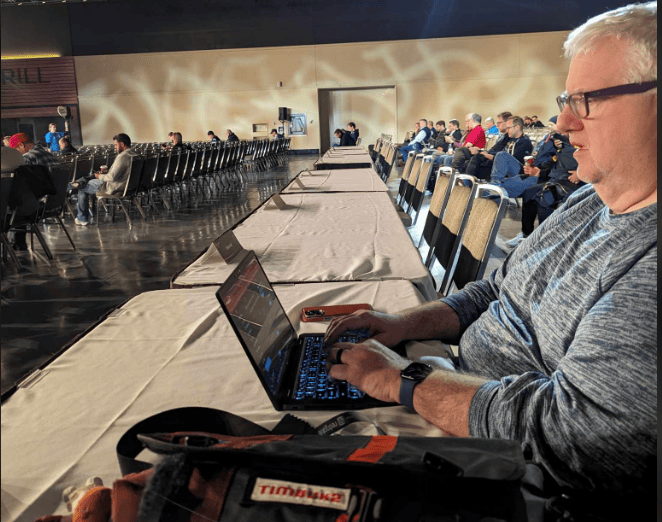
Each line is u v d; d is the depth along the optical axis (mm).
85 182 6988
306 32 19375
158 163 7590
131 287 4035
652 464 657
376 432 845
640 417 649
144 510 554
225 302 947
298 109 19766
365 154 9664
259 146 14703
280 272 1871
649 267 728
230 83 19594
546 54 18844
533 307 1099
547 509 610
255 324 1045
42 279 4309
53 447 843
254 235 2523
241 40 19500
